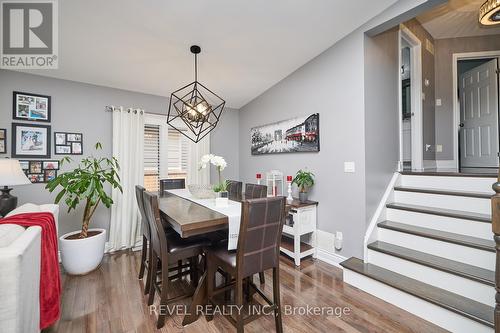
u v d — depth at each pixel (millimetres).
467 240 1949
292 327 1751
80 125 3107
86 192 2584
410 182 2789
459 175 2398
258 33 2520
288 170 3457
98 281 2438
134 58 2762
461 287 1788
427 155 3684
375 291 2125
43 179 2855
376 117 2635
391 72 2898
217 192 2266
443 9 3072
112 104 3336
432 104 3857
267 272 2635
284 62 3090
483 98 3762
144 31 2354
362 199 2500
